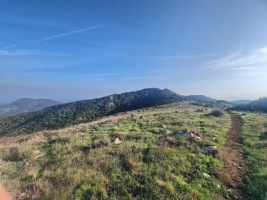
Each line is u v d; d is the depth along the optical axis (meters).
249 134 30.08
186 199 13.20
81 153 20.95
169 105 109.19
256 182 15.34
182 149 20.61
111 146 22.06
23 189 14.77
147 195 13.58
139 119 43.09
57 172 16.55
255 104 88.81
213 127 33.84
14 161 21.50
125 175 15.82
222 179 15.81
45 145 25.78
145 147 21.39
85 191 14.03
